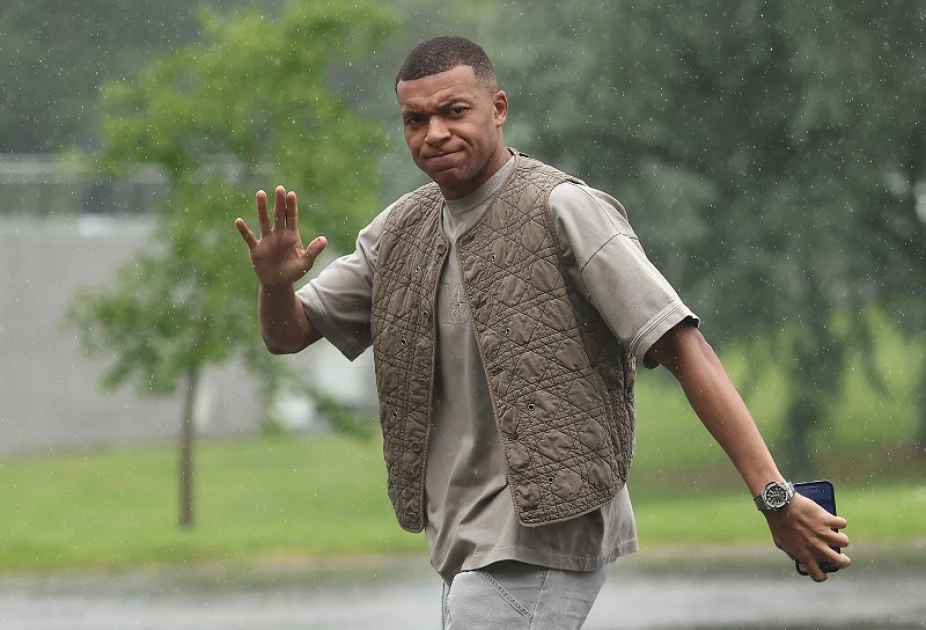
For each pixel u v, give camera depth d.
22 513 78.00
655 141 86.44
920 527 52.88
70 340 110.31
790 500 12.20
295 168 65.44
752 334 87.06
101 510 80.12
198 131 66.31
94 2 132.88
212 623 37.03
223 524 72.00
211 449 111.00
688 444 108.00
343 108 67.00
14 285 108.50
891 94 82.94
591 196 13.44
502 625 13.41
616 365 13.58
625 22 86.44
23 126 132.88
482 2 117.06
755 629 33.66
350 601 40.84
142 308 67.19
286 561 51.31
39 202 107.75
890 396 93.56
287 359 77.75
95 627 36.72
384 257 14.34
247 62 66.00
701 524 56.69
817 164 86.00
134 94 67.00
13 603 41.59
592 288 13.12
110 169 66.44
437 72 13.47
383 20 68.06
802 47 81.94
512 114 88.94
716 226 85.94
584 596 13.66
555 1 88.94
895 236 87.06
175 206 66.44
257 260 14.28
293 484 94.50
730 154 87.69
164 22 131.75
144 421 113.94
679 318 12.83
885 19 82.94
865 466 92.88
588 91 86.56
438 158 13.46
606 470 13.34
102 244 107.50
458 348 13.80
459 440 13.91
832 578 42.03
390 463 14.37
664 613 36.47
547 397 13.27
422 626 35.84
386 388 14.30
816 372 89.62
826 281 86.06
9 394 109.75
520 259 13.46
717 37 86.31
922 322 89.25
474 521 13.70
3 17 132.62
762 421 104.31
